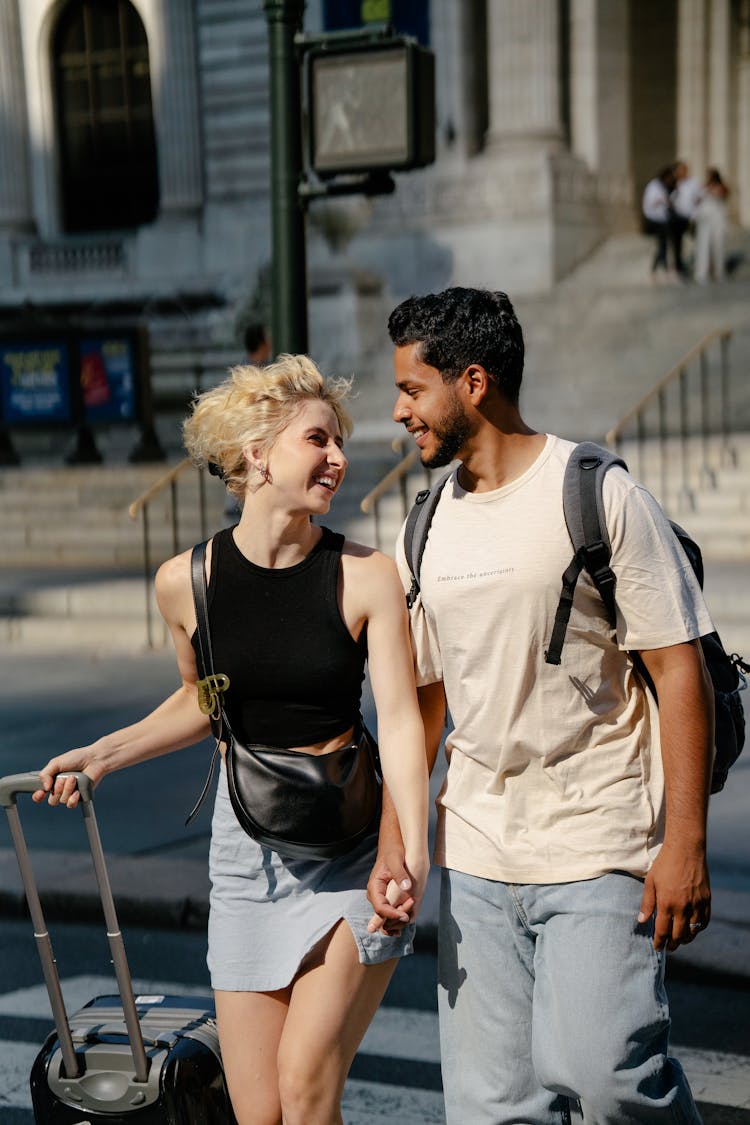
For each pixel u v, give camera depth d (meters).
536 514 2.71
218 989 2.84
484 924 2.80
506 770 2.77
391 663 2.80
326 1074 2.73
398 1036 4.55
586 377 17.98
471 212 23.25
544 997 2.69
